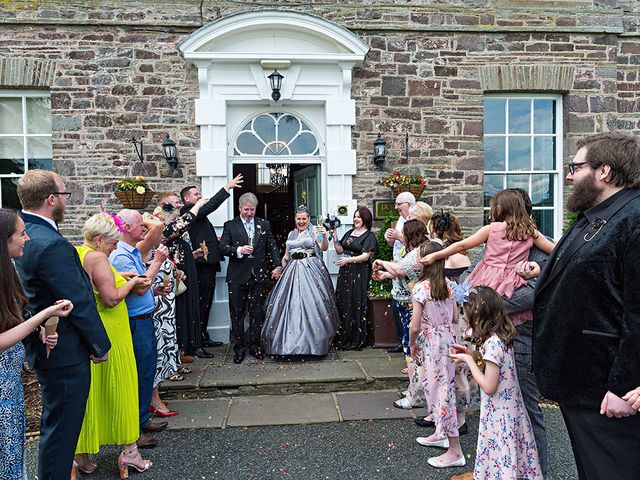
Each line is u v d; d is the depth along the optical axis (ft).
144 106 16.97
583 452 6.20
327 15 17.56
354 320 16.31
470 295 8.28
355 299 16.33
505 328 8.00
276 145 18.19
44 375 7.70
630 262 5.52
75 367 7.77
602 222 5.97
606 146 6.07
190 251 14.55
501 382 7.96
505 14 18.08
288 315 15.01
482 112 18.17
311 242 15.87
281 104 17.80
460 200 18.21
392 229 14.90
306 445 10.64
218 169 17.16
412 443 10.68
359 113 17.78
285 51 17.28
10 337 6.18
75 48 16.65
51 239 7.59
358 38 17.08
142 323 10.14
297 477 9.35
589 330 5.91
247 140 18.11
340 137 17.62
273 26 16.89
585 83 18.38
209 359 15.28
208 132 17.13
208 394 13.21
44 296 7.58
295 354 14.66
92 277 8.61
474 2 17.97
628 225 5.68
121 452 9.88
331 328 15.17
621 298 5.72
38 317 6.54
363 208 16.65
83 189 16.83
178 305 14.12
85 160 16.80
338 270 17.61
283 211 23.41
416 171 18.03
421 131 18.01
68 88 16.67
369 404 12.62
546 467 8.66
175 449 10.55
